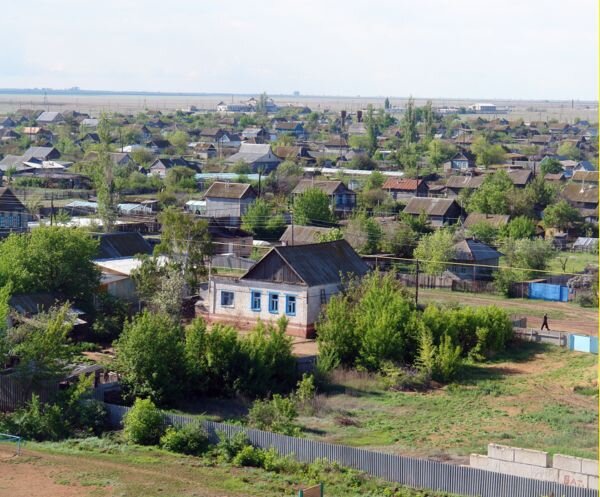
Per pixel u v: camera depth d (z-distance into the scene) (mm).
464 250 86750
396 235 94375
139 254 72500
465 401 48469
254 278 64125
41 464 37531
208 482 35719
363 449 39000
